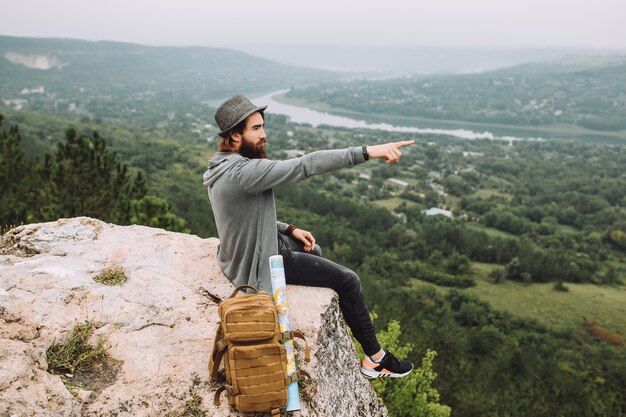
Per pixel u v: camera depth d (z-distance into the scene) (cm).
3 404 226
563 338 6050
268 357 246
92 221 438
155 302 328
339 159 268
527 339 5691
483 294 7394
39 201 1584
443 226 9675
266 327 250
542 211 12631
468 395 2183
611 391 2881
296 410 265
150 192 7988
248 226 298
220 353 259
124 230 436
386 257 7994
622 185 15250
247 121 290
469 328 5653
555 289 7775
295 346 307
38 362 261
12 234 416
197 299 338
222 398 267
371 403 372
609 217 12175
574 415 2514
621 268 9131
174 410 260
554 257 8481
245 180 280
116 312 313
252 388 246
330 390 313
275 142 19962
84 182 1527
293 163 271
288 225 352
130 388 265
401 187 15200
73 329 294
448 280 7738
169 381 273
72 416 240
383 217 10456
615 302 7350
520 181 16575
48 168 1580
